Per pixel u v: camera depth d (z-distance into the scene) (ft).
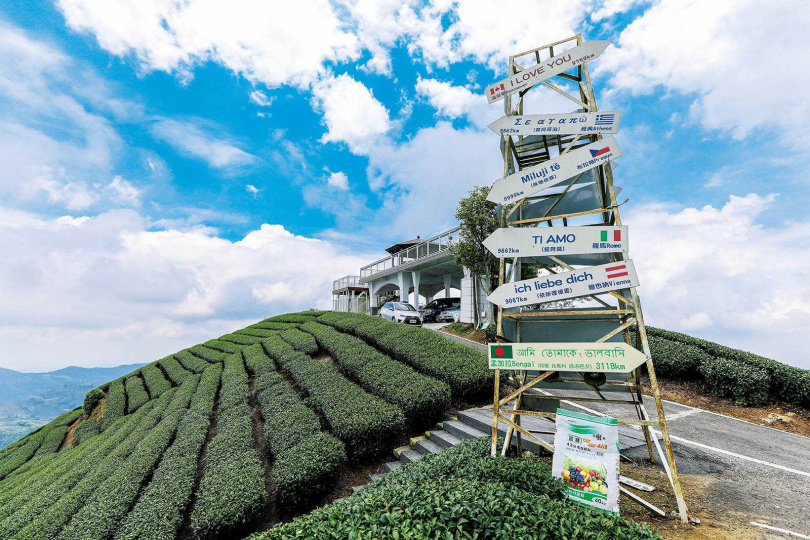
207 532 20.08
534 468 16.14
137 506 24.16
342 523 11.82
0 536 27.40
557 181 19.70
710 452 22.09
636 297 17.42
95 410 72.43
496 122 21.31
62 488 33.14
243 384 46.21
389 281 100.17
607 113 19.16
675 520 14.98
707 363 33.45
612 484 13.99
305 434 28.58
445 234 71.61
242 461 26.78
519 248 19.99
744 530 14.24
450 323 77.77
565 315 19.90
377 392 33.17
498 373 19.56
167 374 71.41
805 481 18.44
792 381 29.12
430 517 11.75
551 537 10.82
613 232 18.19
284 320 90.58
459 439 25.63
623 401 19.52
